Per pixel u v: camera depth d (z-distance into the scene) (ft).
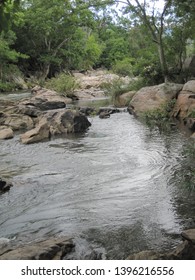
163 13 73.46
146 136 45.50
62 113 51.52
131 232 20.43
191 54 85.97
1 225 22.11
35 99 78.38
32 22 152.87
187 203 24.07
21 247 18.34
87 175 30.81
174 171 30.73
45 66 167.43
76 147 41.42
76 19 150.30
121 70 156.76
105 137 46.24
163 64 75.66
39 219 22.67
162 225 21.15
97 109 68.28
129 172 31.14
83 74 178.40
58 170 32.63
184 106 55.93
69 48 179.52
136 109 63.46
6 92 124.06
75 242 19.25
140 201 24.77
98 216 22.68
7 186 27.94
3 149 41.91
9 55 136.15
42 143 44.24
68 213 23.32
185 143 40.29
